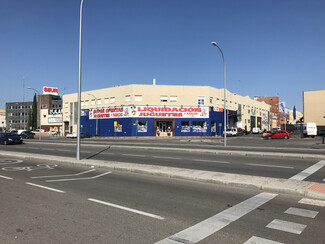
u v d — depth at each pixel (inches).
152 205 221.5
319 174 362.3
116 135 1881.2
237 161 506.0
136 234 159.3
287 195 253.8
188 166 441.4
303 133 1585.9
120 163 458.3
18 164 497.0
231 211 204.5
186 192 267.6
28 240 150.9
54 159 526.3
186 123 1855.3
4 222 180.2
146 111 1813.5
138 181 326.6
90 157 592.7
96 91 2059.5
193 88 1875.0
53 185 304.0
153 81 1996.8
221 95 2068.2
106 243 146.6
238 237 154.3
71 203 227.0
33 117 3125.0
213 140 1392.7
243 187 288.2
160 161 511.5
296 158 540.7
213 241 149.1
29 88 1630.2
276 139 1456.7
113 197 247.9
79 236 156.3
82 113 2158.0
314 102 2033.7
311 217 189.6
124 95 1856.5
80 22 526.9
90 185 303.6
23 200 236.8
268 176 348.5
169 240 150.6
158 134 1827.0
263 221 181.6
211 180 312.3
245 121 2578.7
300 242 147.3
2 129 3735.2
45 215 194.5
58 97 3206.2
